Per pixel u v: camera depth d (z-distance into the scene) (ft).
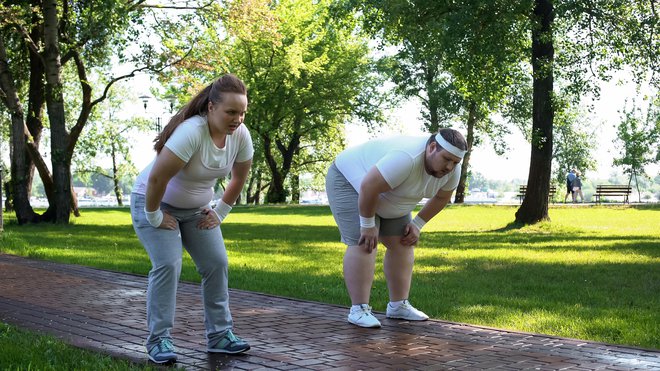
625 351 17.13
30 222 73.15
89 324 20.27
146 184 16.25
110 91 183.32
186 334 19.01
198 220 16.51
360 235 20.56
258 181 189.67
